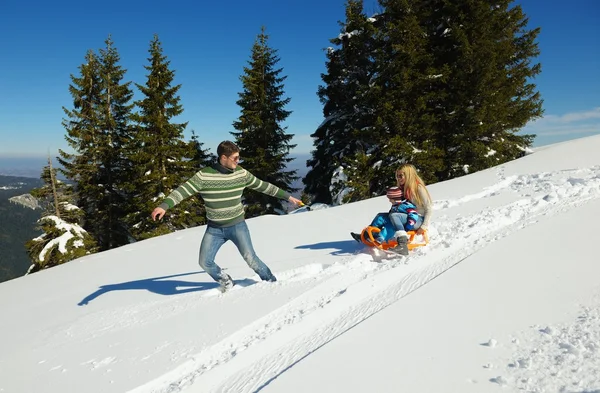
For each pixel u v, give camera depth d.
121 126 23.50
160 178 20.12
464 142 17.89
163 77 20.95
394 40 17.94
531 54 21.12
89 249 19.36
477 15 18.22
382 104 17.50
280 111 23.97
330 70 22.00
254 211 22.67
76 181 21.91
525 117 19.98
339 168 19.03
